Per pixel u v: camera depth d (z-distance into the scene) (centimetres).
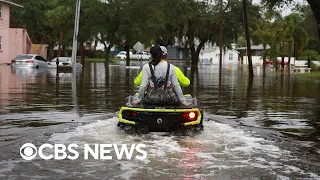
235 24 5500
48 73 3069
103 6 4834
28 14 5703
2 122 912
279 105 1352
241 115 1105
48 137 732
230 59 9019
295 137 808
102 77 2680
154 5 4994
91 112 1085
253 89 1991
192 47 5956
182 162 589
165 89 809
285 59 6159
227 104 1354
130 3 4931
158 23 5125
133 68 4191
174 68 820
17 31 4759
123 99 1410
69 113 1063
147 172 543
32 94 1547
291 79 2950
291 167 586
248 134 799
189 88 1988
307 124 976
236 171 557
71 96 1494
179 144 689
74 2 4947
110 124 859
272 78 3053
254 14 5544
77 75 2878
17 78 2444
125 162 585
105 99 1407
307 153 670
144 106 790
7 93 1575
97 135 745
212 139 735
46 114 1042
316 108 1282
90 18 4853
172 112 751
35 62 3891
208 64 7225
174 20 5559
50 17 5519
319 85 2342
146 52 8906
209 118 1020
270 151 671
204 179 521
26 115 1023
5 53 4616
